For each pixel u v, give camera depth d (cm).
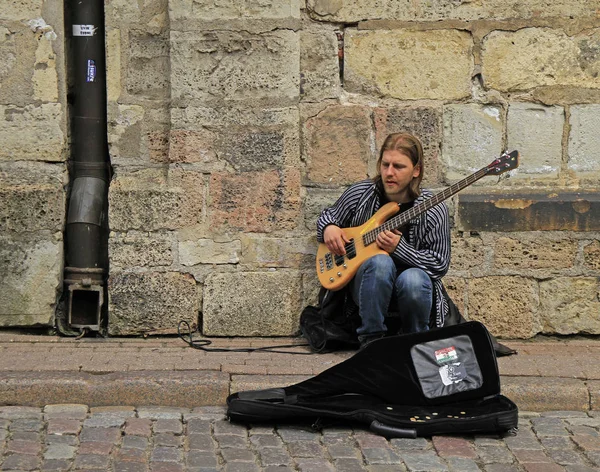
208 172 581
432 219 529
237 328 587
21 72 573
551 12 590
